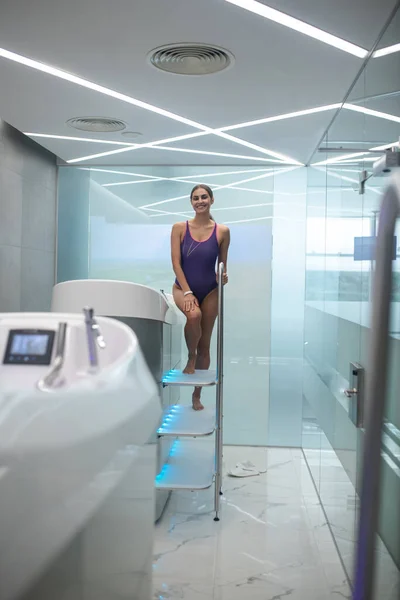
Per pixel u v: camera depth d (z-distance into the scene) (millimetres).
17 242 4699
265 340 5582
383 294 814
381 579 2094
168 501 4090
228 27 2559
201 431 3533
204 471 3748
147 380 1567
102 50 2838
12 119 4070
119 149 4949
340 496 3229
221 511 3906
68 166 5680
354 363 2869
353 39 2602
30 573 1059
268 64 2951
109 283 2922
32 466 1061
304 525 3680
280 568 3090
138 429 1404
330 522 3592
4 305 4438
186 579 2955
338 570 3068
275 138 4453
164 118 3957
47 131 4375
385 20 2396
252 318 5602
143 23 2537
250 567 3096
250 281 5594
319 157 4574
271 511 3910
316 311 4586
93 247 5684
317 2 2295
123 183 5668
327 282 3951
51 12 2451
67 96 3539
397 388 1954
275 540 3447
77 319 1662
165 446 3900
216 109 3729
